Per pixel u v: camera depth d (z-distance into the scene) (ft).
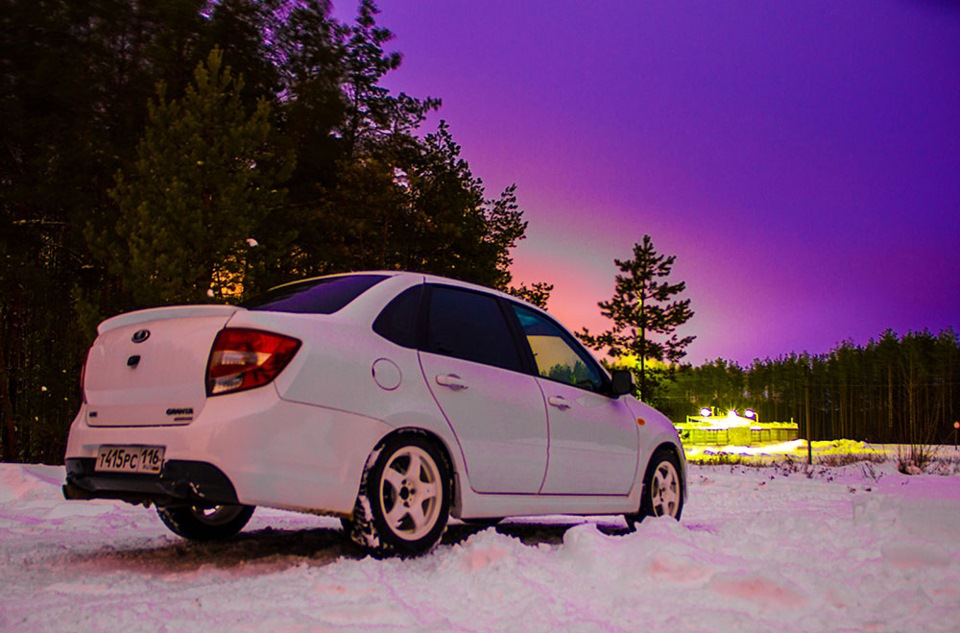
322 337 12.89
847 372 335.47
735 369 372.79
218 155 44.39
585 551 11.93
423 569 12.35
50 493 26.68
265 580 11.37
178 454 11.76
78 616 9.27
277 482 11.84
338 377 12.75
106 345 13.71
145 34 66.80
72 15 65.21
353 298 14.17
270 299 15.05
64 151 62.18
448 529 20.07
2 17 63.62
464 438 14.37
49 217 67.87
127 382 13.03
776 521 15.89
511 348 16.34
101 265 59.31
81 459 13.21
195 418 12.00
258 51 72.02
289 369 12.25
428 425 13.78
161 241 40.32
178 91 64.75
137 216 42.65
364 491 12.78
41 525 20.04
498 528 20.63
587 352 18.69
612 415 18.16
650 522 14.10
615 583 10.89
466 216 85.20
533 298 91.40
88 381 13.82
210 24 69.36
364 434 12.84
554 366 17.44
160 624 8.91
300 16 76.23
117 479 12.50
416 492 13.55
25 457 67.82
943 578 10.82
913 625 8.84
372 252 78.54
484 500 14.66
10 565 13.30
